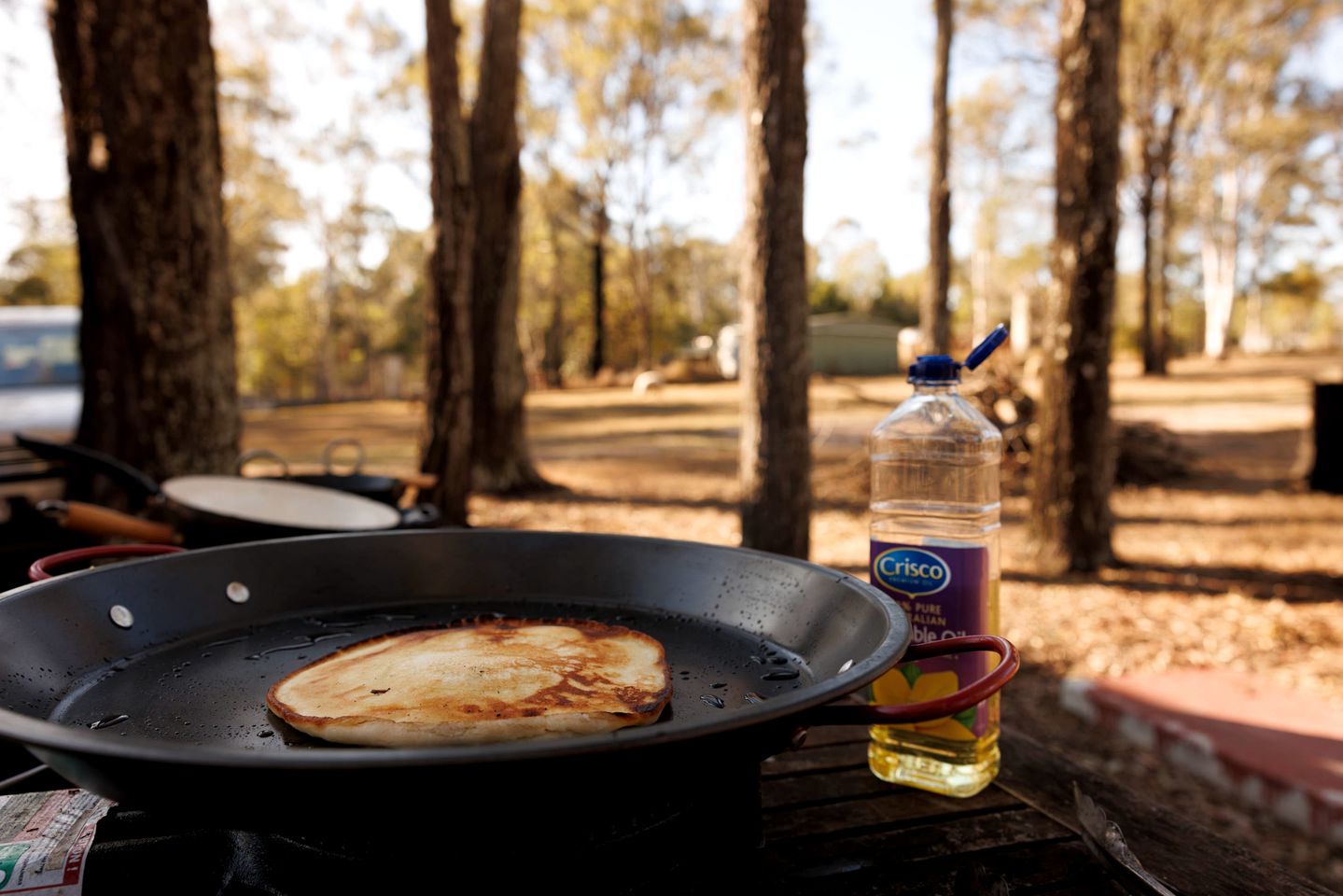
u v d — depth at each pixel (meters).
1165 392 18.95
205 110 3.20
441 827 0.54
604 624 0.98
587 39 26.62
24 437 1.71
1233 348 48.16
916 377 1.13
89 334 3.19
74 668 0.81
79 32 3.13
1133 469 8.68
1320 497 7.54
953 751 1.07
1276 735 2.70
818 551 5.87
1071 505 5.13
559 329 36.25
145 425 3.12
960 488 1.12
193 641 0.95
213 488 1.97
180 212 3.14
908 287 53.19
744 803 0.82
